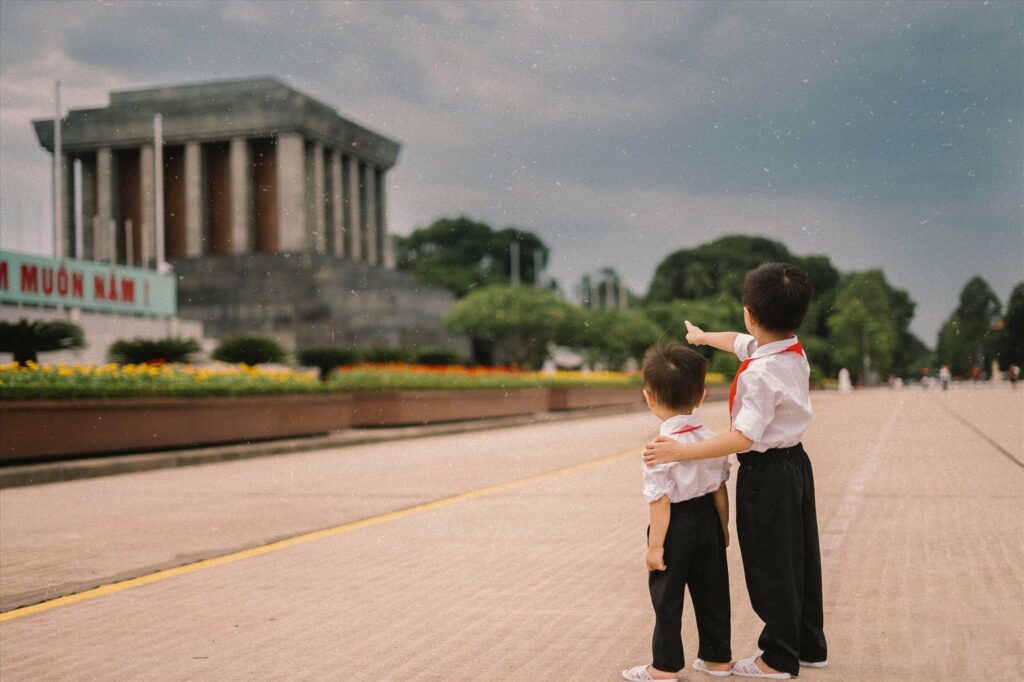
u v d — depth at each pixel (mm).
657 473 3277
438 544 6656
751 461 3414
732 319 63156
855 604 4641
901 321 85125
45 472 11328
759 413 3242
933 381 74750
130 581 5602
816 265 82062
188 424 14547
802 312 3334
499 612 4668
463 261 90062
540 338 47688
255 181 66375
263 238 66188
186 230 66438
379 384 21422
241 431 15734
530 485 10258
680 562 3293
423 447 16656
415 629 4375
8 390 11695
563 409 32125
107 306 36781
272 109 63000
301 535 7160
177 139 64875
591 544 6547
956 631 4113
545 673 3664
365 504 8891
